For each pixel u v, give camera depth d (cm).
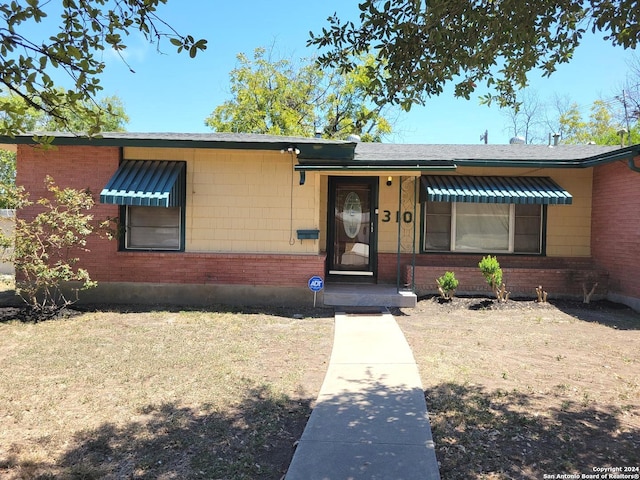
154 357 624
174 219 1006
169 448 384
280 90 2884
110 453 376
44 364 589
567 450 377
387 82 496
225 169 994
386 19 454
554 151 1249
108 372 564
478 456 369
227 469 353
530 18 457
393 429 413
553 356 642
